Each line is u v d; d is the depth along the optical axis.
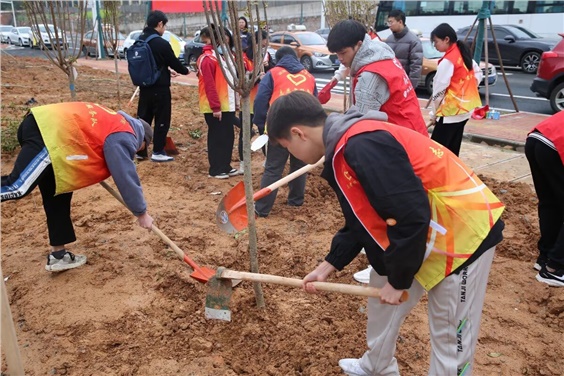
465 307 2.28
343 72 5.51
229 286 3.00
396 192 1.96
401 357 3.14
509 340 3.34
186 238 4.62
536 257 4.43
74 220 5.10
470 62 5.88
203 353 3.17
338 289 2.46
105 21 12.01
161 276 3.99
